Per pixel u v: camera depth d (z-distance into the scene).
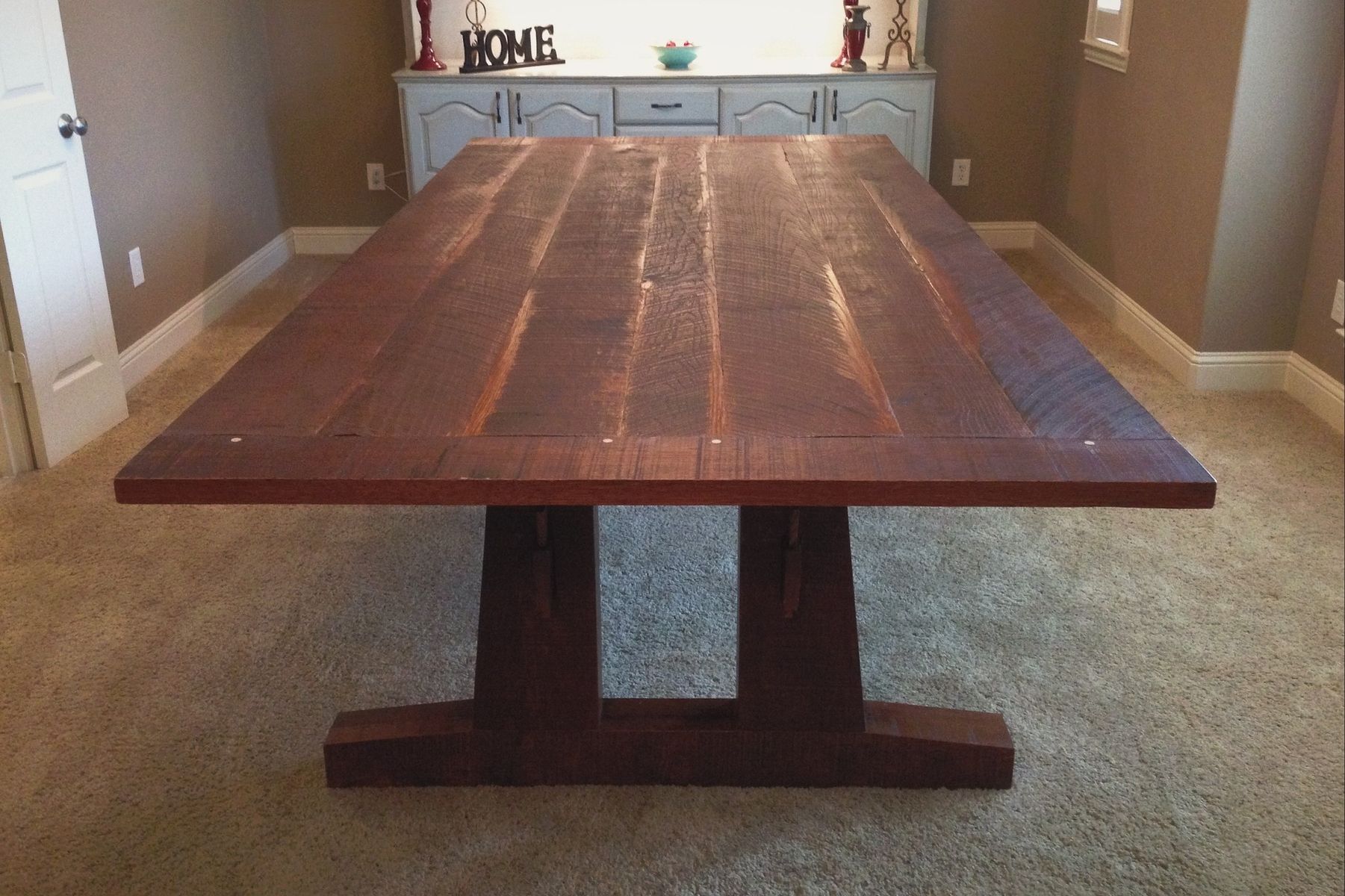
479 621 1.89
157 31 4.00
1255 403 3.61
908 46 4.97
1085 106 4.66
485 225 2.44
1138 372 3.87
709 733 1.92
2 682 2.26
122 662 2.32
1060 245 4.97
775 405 1.50
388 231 2.39
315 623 2.46
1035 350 1.70
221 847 1.83
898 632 2.42
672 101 4.74
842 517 1.81
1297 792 1.95
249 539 2.82
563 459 1.35
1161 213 3.93
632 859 1.79
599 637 1.91
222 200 4.59
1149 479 1.31
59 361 3.23
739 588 1.85
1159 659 2.33
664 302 1.93
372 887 1.75
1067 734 2.10
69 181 3.24
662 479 1.31
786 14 5.15
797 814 1.89
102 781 1.98
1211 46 3.54
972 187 5.30
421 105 4.79
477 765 1.95
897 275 2.08
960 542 2.80
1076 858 1.80
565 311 1.88
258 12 5.01
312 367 1.65
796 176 2.90
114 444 3.37
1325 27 3.33
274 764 2.03
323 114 5.20
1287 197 3.51
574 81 4.71
